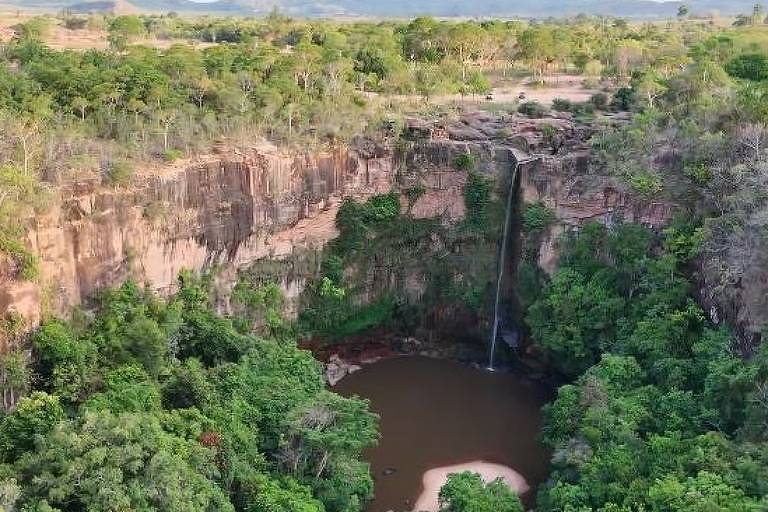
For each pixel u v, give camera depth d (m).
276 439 53.88
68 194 56.84
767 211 55.81
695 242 63.16
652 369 59.94
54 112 68.12
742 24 187.50
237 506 48.03
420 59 120.94
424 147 79.81
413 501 58.69
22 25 132.75
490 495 49.00
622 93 92.31
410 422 69.56
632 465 47.41
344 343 80.62
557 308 70.94
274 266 74.94
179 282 67.25
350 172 77.94
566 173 76.38
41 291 52.91
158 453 40.03
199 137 70.06
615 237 72.06
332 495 51.31
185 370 54.09
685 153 70.19
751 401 48.38
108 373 51.50
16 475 38.25
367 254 79.75
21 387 49.12
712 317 60.88
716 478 42.50
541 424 69.56
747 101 71.12
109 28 149.88
